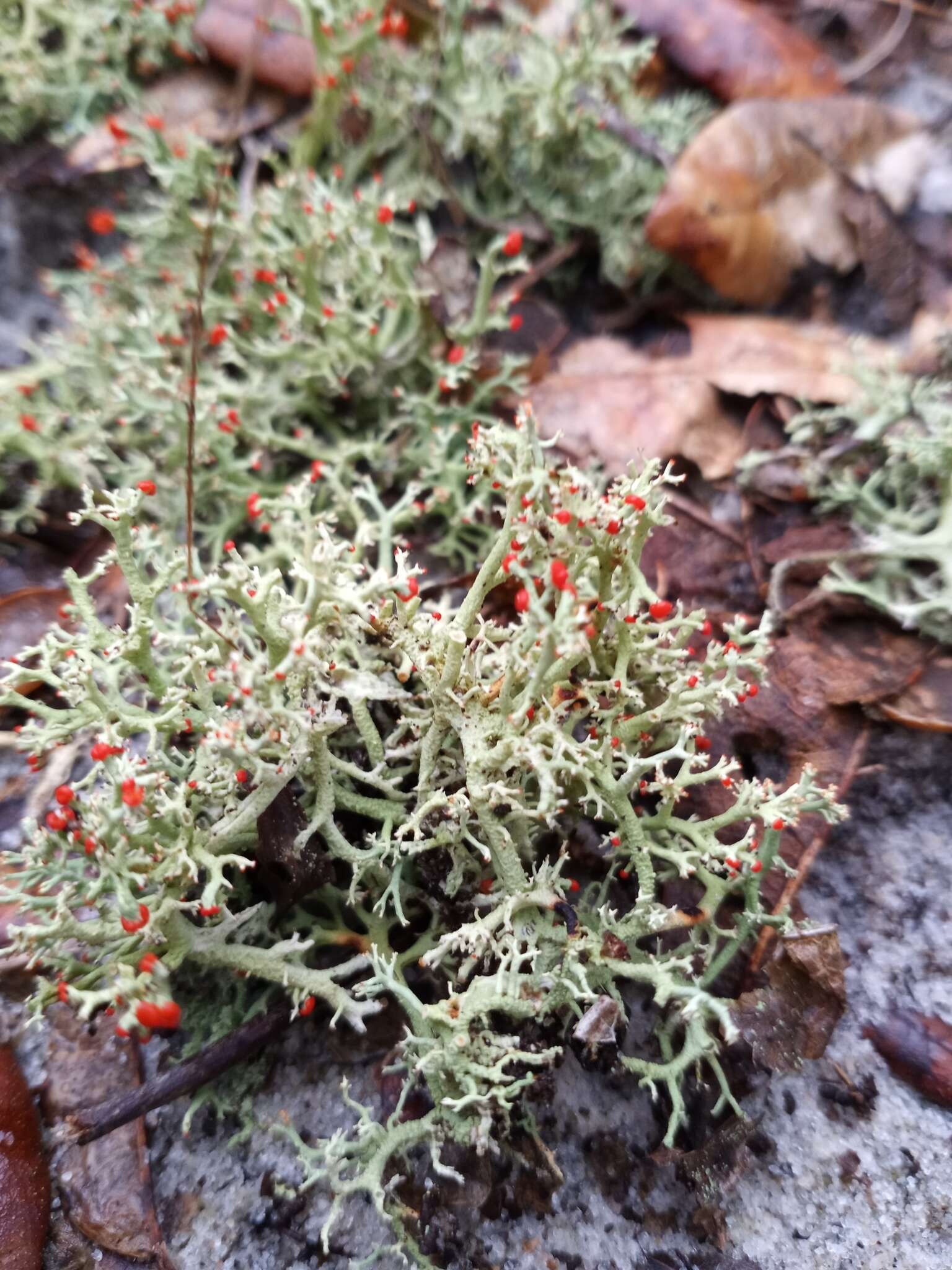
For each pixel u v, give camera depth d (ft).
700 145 0.36
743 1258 0.25
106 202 0.39
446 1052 0.22
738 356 0.36
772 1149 0.26
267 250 0.35
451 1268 0.24
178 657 0.25
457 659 0.23
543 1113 0.26
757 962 0.27
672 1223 0.25
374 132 0.38
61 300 0.38
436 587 0.33
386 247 0.33
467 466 0.26
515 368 0.36
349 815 0.27
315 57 0.37
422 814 0.24
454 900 0.25
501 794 0.22
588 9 0.39
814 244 0.36
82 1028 0.26
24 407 0.33
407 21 0.40
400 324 0.35
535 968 0.23
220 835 0.23
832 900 0.29
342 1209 0.25
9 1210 0.23
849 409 0.34
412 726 0.25
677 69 0.40
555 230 0.38
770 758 0.30
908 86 0.40
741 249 0.36
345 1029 0.26
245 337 0.36
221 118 0.39
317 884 0.25
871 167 0.37
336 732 0.27
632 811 0.24
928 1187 0.25
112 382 0.35
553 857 0.27
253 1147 0.25
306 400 0.35
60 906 0.21
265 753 0.23
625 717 0.27
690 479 0.34
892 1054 0.27
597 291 0.39
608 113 0.38
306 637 0.22
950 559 0.30
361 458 0.35
